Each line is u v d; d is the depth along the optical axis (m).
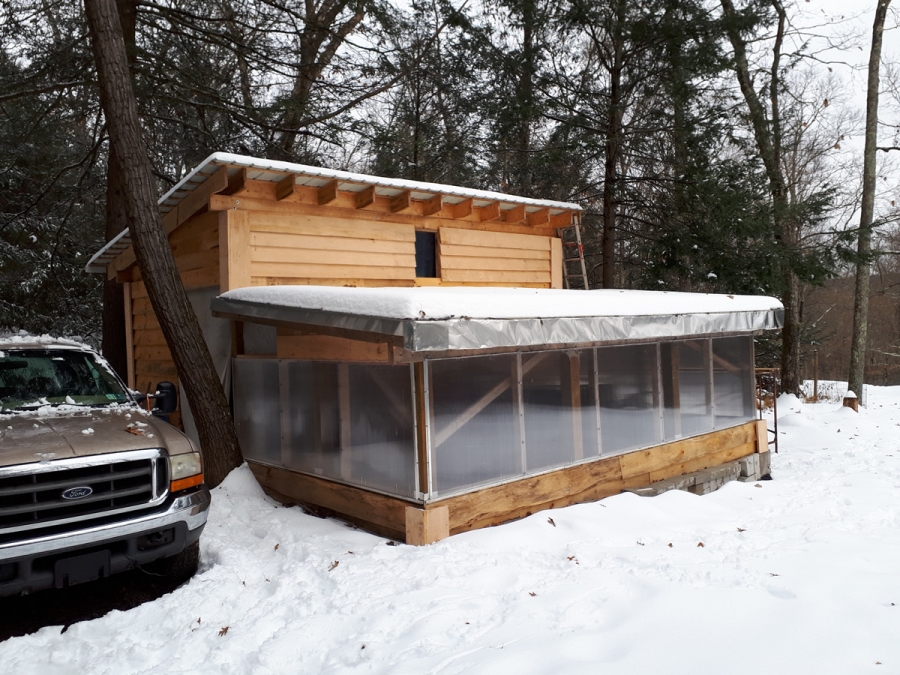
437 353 5.47
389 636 3.77
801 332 21.39
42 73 11.19
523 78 14.18
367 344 5.86
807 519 6.34
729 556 5.08
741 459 8.69
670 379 7.91
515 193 18.62
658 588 4.30
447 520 5.45
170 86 12.44
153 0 12.94
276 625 4.02
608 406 7.10
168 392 5.73
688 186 12.68
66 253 15.84
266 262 7.93
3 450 4.05
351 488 6.05
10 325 15.56
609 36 13.05
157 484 4.54
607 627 3.80
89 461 4.20
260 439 7.37
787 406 15.42
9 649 3.80
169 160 17.03
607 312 6.27
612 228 14.09
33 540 3.93
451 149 17.33
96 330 17.52
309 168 7.81
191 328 6.94
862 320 17.08
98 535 4.13
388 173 15.76
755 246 12.62
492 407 5.94
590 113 13.59
